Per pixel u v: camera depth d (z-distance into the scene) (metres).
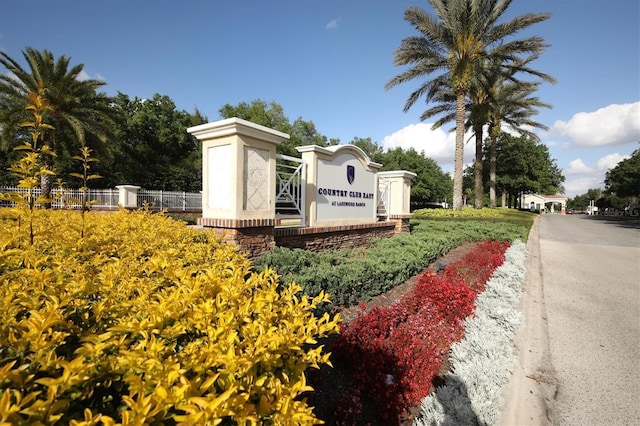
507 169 35.69
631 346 3.86
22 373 1.09
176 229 4.39
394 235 9.36
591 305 5.30
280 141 5.22
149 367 1.12
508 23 14.62
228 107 29.09
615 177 37.31
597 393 2.96
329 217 6.96
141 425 0.91
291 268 4.32
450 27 15.06
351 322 3.47
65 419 1.04
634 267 8.18
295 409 1.26
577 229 18.50
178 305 1.58
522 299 5.37
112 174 23.69
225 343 1.34
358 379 2.49
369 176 8.38
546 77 16.20
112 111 16.69
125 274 2.18
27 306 1.41
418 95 19.02
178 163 28.17
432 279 4.36
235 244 4.19
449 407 2.34
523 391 2.92
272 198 5.15
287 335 1.50
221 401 0.98
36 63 14.39
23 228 2.67
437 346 3.16
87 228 2.99
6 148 14.14
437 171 42.38
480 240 10.46
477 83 19.59
